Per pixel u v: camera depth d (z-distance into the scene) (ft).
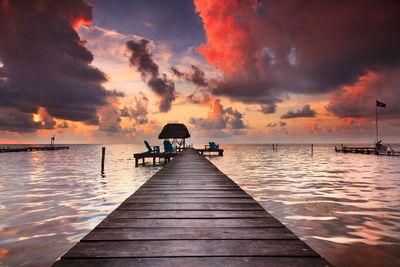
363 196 23.17
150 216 8.98
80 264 5.10
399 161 71.51
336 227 14.51
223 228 7.61
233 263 5.23
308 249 5.92
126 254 5.60
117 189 27.45
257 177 37.06
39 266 9.93
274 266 5.07
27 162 71.00
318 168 51.01
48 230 14.05
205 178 19.19
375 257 10.72
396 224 14.98
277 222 8.25
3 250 11.41
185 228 7.60
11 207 19.16
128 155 117.60
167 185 16.07
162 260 5.36
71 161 75.92
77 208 18.88
